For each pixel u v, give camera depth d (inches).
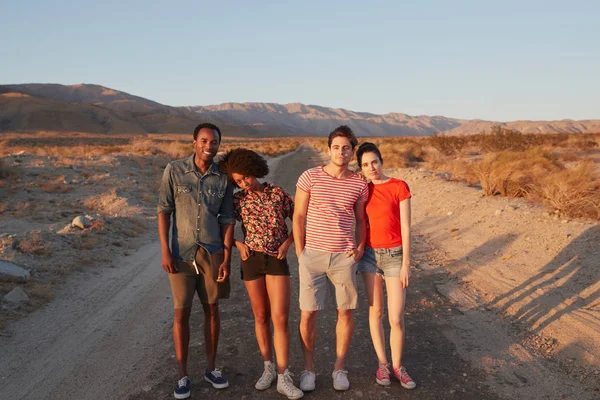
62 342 180.1
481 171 511.2
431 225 384.8
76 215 398.6
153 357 168.1
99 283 251.0
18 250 273.3
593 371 147.0
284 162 1203.2
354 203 140.3
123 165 693.3
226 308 216.7
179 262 139.9
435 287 239.1
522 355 162.6
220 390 143.6
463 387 142.6
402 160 934.4
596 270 214.7
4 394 143.2
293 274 271.3
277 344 138.6
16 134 4586.6
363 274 145.3
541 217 317.7
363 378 148.9
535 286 219.1
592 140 1542.8
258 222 137.7
